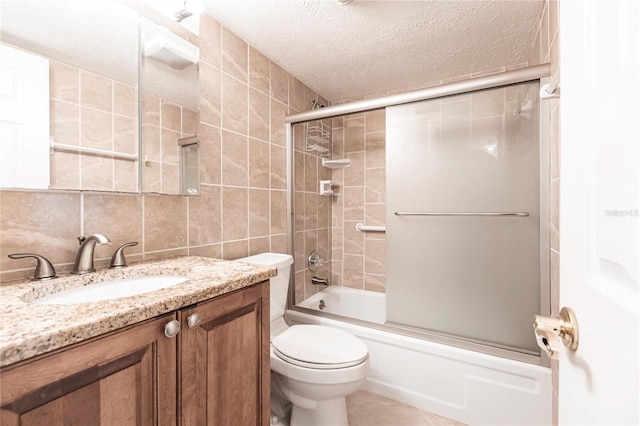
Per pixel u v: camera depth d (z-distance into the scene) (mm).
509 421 1361
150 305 657
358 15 1448
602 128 384
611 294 355
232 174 1616
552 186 1298
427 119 1654
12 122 822
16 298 698
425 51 1788
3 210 834
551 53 1285
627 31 324
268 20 1496
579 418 435
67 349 537
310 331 1548
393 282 1762
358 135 2553
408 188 1712
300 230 2213
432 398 1540
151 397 674
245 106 1701
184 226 1354
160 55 1208
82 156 968
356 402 1619
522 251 1443
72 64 949
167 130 1224
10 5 824
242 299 927
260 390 999
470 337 1555
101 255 1051
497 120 1488
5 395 466
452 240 1605
